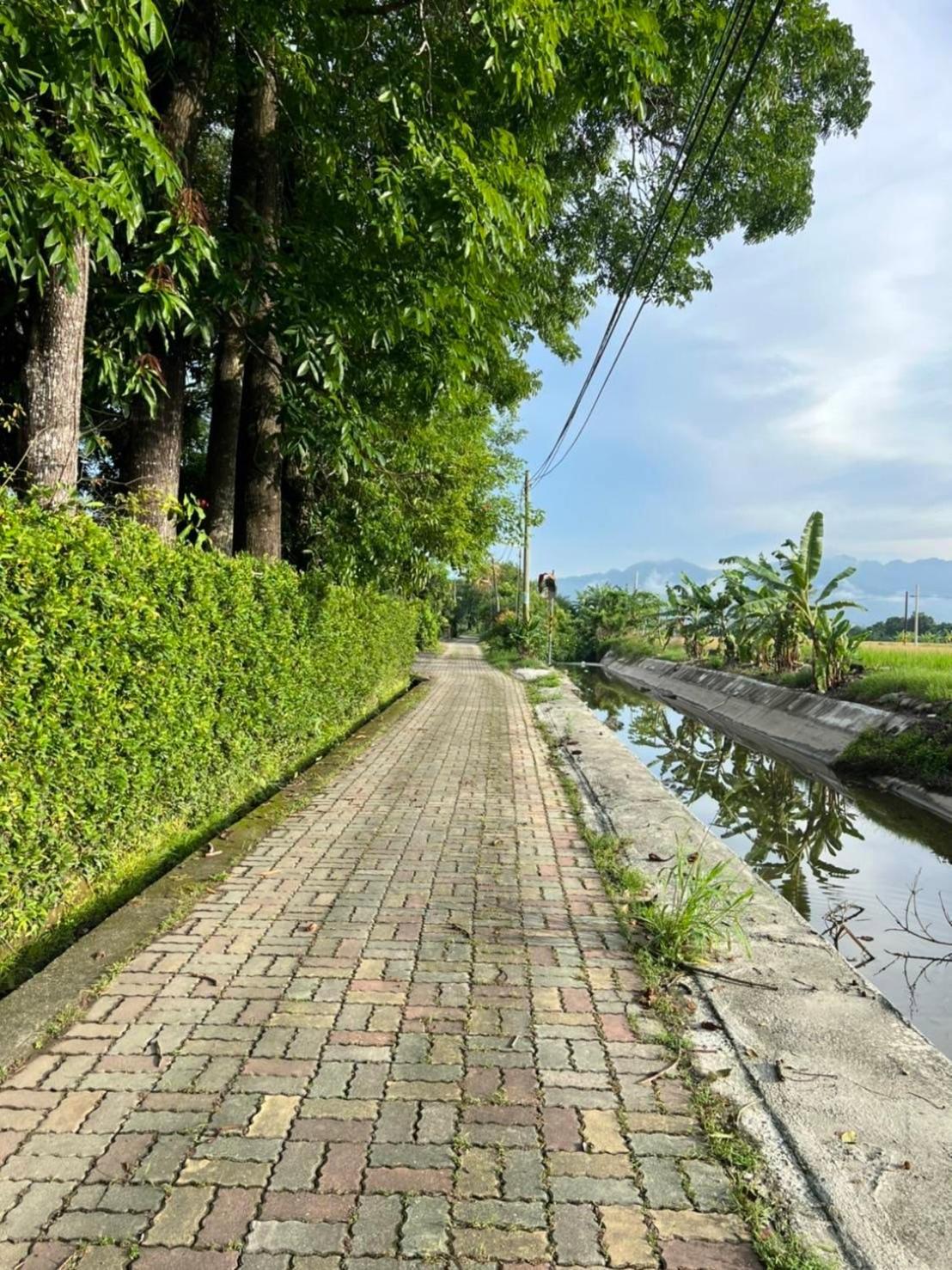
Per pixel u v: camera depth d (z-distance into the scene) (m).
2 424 4.53
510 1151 2.29
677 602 29.55
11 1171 2.15
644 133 9.47
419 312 6.21
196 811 5.46
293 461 9.42
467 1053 2.81
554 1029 3.01
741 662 23.88
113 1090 2.53
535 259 9.95
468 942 3.80
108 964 3.39
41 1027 2.86
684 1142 2.35
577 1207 2.07
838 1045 2.93
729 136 9.40
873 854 8.29
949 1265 1.89
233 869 4.80
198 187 8.38
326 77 6.07
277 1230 1.97
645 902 4.36
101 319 5.59
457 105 6.23
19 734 3.29
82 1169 2.17
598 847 5.41
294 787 6.97
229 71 6.69
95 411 6.61
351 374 7.51
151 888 4.29
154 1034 2.88
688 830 6.03
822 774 12.95
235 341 7.41
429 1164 2.22
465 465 13.25
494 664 27.56
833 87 9.50
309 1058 2.75
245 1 5.30
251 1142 2.29
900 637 43.84
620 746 10.15
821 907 6.50
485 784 7.58
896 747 11.85
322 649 8.73
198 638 5.14
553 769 8.51
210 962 3.49
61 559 3.59
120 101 3.84
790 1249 1.93
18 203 3.55
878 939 5.71
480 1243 1.95
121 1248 1.91
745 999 3.29
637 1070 2.74
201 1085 2.57
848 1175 2.20
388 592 11.38
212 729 5.58
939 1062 2.82
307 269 6.33
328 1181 2.15
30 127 3.58
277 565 7.37
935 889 7.01
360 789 7.21
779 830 9.36
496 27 5.17
